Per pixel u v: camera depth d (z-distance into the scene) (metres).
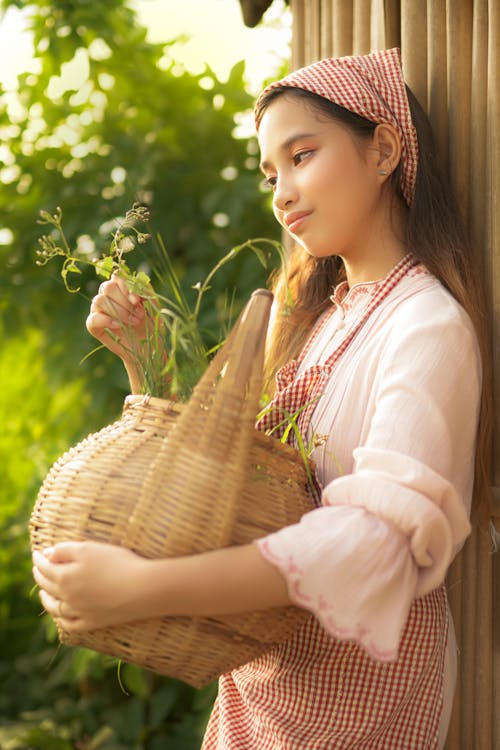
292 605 0.92
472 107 1.23
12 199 2.43
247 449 0.87
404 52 1.28
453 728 1.29
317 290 1.30
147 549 0.86
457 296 1.11
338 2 1.44
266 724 1.08
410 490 0.86
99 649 0.93
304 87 1.07
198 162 2.44
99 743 2.33
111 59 2.47
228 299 2.34
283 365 1.30
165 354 1.08
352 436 1.04
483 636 1.27
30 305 2.38
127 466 0.90
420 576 0.90
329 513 0.87
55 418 2.69
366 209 1.10
